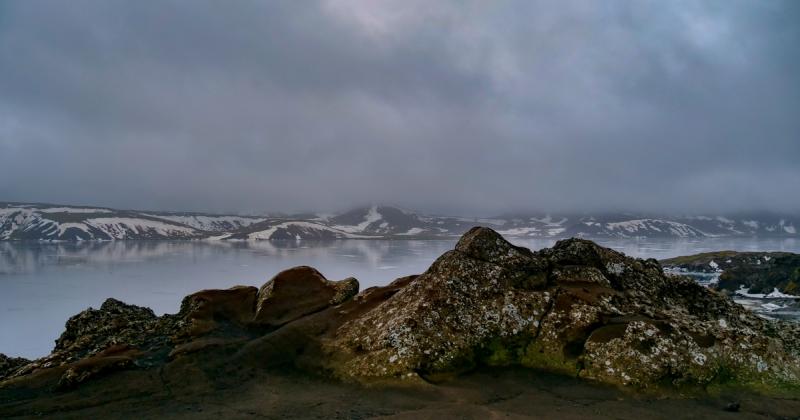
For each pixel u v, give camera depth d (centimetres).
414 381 1845
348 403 1678
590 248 2716
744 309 2542
